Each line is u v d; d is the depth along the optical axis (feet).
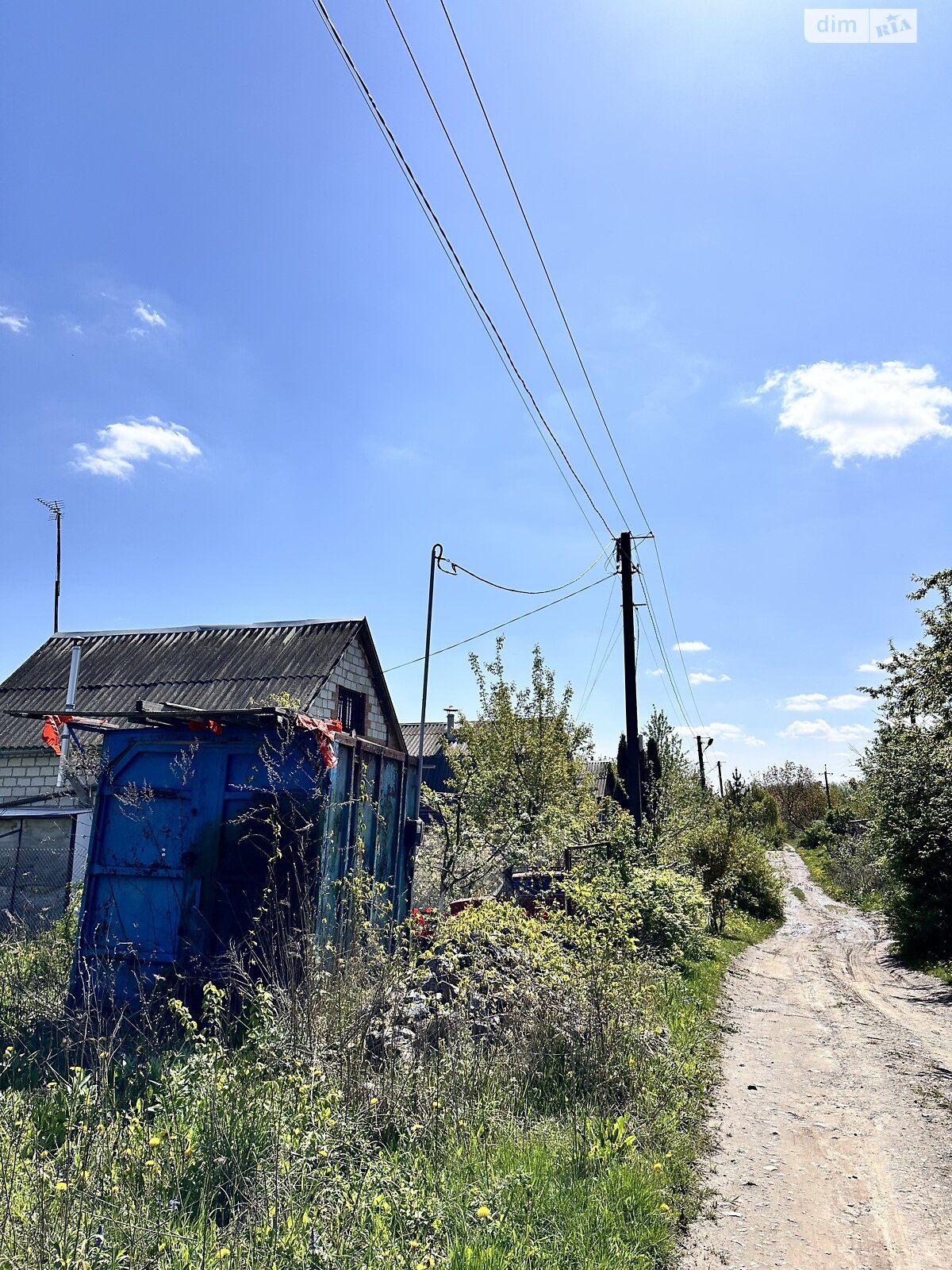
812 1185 17.02
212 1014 20.66
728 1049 28.71
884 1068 26.73
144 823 24.45
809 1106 22.50
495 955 23.53
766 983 45.09
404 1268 10.78
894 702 51.90
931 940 53.31
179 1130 13.99
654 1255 13.26
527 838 51.75
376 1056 18.03
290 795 23.39
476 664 61.67
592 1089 18.88
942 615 48.01
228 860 23.43
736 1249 14.12
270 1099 14.51
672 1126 18.72
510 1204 13.28
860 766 65.36
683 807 77.36
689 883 51.01
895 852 56.90
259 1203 11.62
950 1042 30.68
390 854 30.14
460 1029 19.38
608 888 36.50
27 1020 21.34
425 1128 15.53
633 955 28.81
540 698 60.29
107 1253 10.21
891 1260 13.93
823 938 70.64
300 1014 17.99
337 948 22.58
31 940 29.63
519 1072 19.01
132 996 22.85
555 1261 11.92
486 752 59.57
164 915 23.63
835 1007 37.76
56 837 46.37
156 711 23.57
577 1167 14.96
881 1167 18.17
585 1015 20.80
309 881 22.62
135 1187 12.24
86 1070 18.03
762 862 90.48
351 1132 14.57
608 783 90.99
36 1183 11.95
